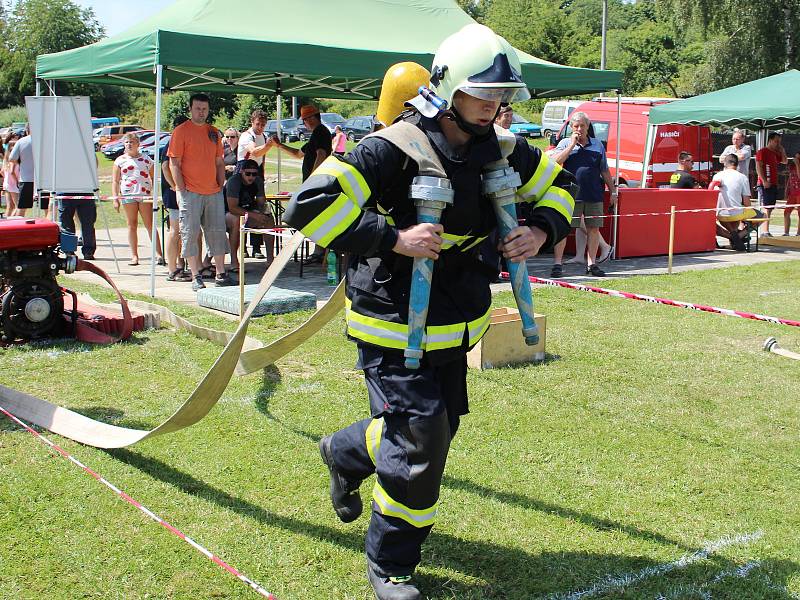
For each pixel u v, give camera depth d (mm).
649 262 12484
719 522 3830
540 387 5867
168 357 6496
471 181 2863
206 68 8664
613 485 4219
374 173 2791
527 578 3307
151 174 11859
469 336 2994
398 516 2969
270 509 3883
